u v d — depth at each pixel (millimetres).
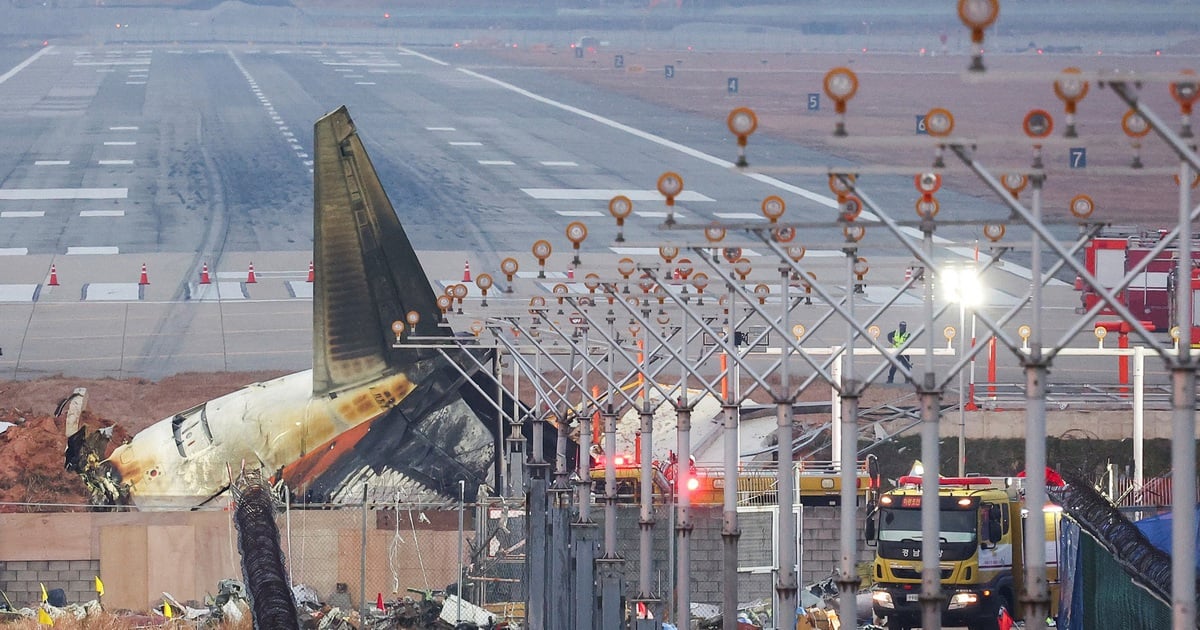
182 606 173875
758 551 166750
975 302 91000
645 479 131125
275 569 124938
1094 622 125188
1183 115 66062
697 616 165250
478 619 162000
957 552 160250
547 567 141875
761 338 141250
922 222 88938
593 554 127250
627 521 172375
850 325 95812
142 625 162875
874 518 165750
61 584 176375
